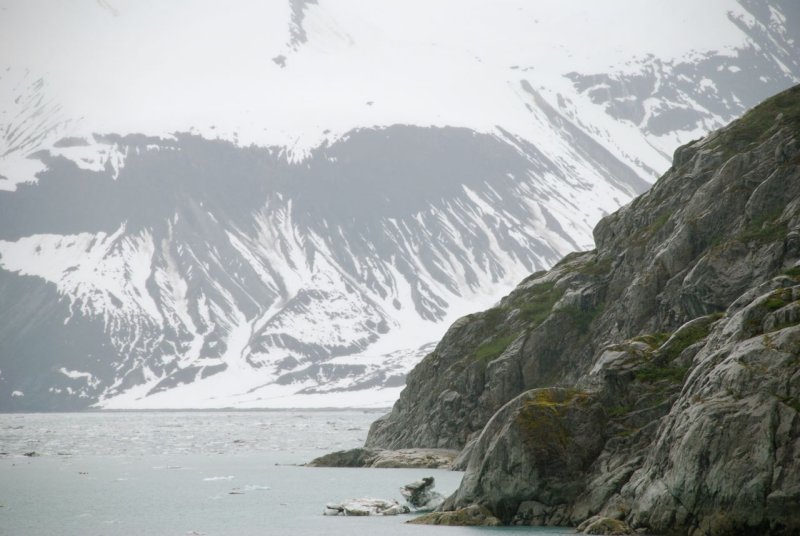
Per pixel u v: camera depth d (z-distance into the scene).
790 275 88.12
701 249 136.38
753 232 125.19
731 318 79.50
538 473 83.38
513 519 85.12
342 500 111.88
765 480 66.62
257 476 144.62
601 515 78.50
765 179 133.38
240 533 87.88
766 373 69.88
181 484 133.38
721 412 70.44
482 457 88.44
